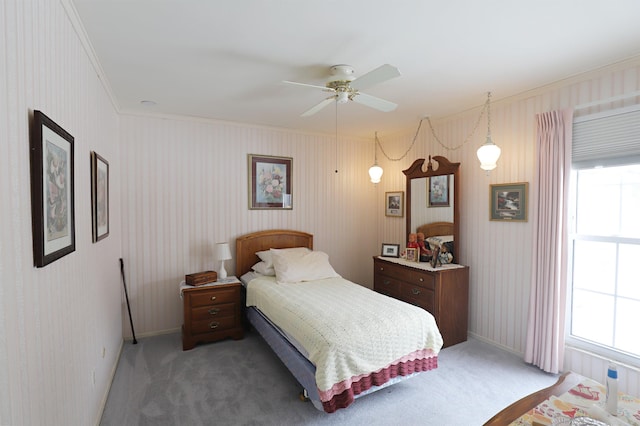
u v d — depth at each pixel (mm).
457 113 3621
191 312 3293
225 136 3963
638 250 2416
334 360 2078
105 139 2768
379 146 4965
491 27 1892
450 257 3605
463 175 3600
